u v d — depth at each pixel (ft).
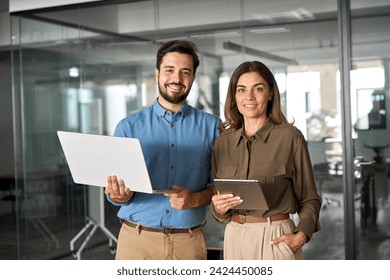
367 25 16.76
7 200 30.19
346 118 16.94
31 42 20.45
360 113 16.88
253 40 17.70
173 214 9.64
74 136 8.83
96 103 19.51
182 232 9.71
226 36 17.95
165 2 18.57
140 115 10.14
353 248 16.97
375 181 16.80
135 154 8.38
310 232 9.08
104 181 9.03
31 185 20.59
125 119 10.16
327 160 17.19
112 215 19.34
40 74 20.33
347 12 16.81
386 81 16.61
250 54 17.71
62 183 20.10
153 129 10.00
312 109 17.24
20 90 20.63
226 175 9.34
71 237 20.01
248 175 9.12
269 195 8.98
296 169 9.22
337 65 16.94
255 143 9.20
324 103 17.12
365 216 16.92
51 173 20.27
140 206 9.70
